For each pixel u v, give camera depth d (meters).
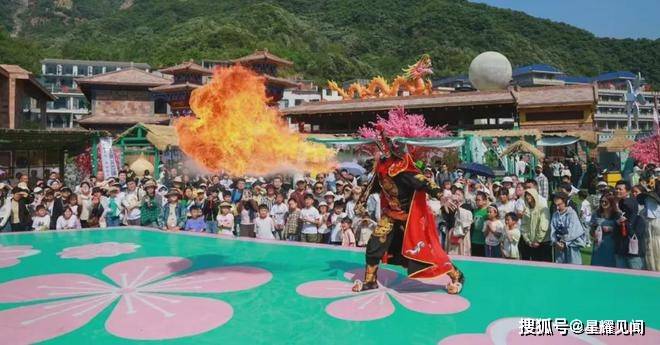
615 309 4.64
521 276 5.91
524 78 91.88
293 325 4.28
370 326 4.25
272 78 34.56
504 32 121.69
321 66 90.19
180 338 3.98
